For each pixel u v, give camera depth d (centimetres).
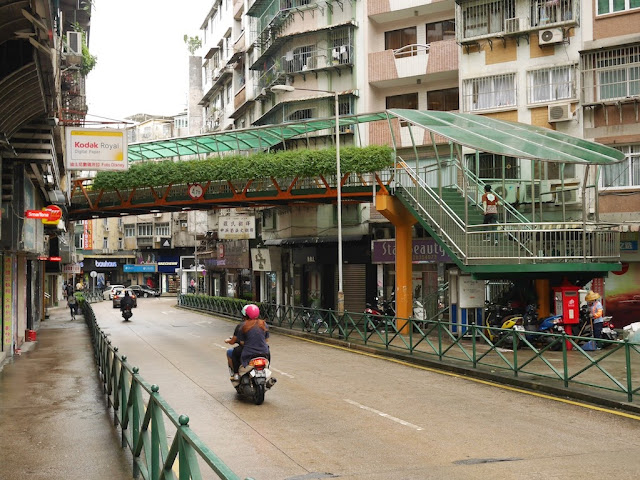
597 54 2470
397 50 3216
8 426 997
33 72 1123
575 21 2534
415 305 2822
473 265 1961
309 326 2555
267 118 3847
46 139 1474
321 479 731
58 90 1480
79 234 8431
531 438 915
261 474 752
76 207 3428
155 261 8138
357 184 2661
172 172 2881
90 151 1520
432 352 1769
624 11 2453
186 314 4297
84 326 3378
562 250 1947
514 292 2159
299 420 1047
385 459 812
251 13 4062
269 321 3050
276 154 2688
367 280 3175
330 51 3394
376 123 3183
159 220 7988
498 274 1980
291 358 1869
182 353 2031
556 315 1897
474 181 2541
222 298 3953
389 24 3322
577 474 741
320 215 3341
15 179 1591
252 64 4088
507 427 985
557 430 963
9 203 1541
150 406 643
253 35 4369
